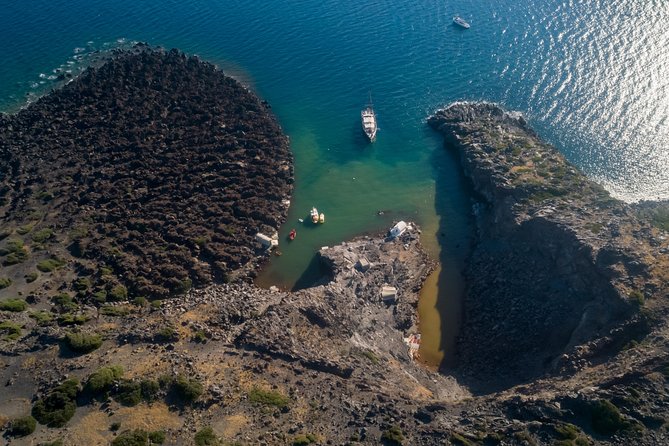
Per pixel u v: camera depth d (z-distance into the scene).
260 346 85.62
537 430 70.94
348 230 128.25
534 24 191.38
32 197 127.44
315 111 163.12
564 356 85.31
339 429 73.75
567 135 146.00
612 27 181.38
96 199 126.44
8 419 70.62
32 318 92.56
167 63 175.25
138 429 69.81
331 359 87.38
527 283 105.69
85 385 74.31
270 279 117.06
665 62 162.38
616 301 88.62
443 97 164.75
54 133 146.88
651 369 75.50
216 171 137.25
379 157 148.12
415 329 105.94
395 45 188.88
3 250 111.25
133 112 153.25
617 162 136.75
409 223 129.62
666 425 68.81
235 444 69.19
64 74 178.50
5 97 170.25
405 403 79.38
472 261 117.81
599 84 159.75
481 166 134.12
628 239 99.56
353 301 105.69
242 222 125.81
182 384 74.62
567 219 107.81
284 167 142.75
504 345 97.12
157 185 132.25
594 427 70.31
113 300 104.06
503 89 164.88
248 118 155.50
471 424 74.19
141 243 117.12
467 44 185.75
